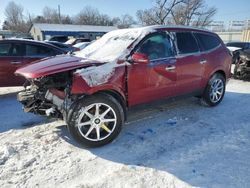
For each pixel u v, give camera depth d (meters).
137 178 3.05
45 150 3.70
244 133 4.27
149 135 4.20
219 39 5.65
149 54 4.21
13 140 4.04
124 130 4.39
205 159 3.45
